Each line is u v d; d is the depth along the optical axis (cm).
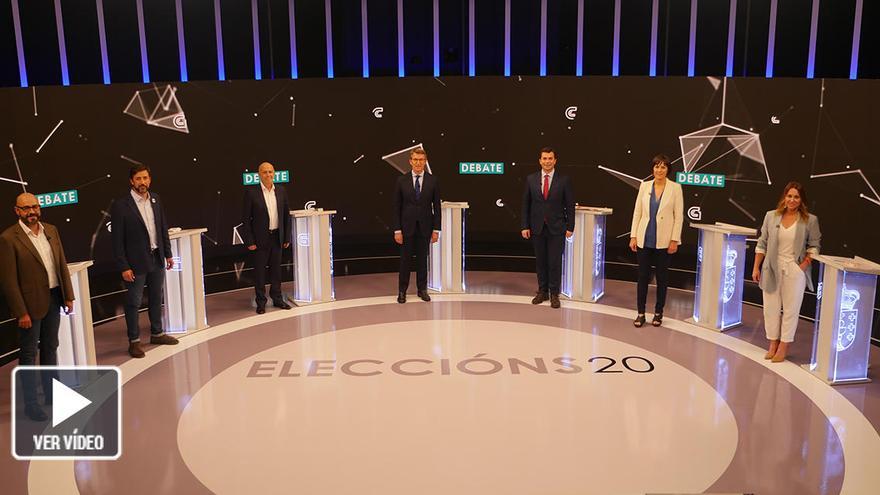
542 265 691
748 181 766
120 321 661
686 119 780
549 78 812
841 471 361
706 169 782
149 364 529
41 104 682
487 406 447
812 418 426
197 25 805
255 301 713
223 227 806
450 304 699
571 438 400
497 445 393
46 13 746
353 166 842
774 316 524
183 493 343
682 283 800
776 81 738
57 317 448
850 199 725
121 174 737
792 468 364
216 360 538
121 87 728
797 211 509
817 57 771
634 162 805
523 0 825
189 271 603
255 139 808
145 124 746
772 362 526
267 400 459
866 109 702
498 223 853
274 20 823
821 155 731
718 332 604
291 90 814
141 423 424
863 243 724
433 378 496
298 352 555
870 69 756
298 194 835
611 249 847
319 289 709
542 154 655
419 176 681
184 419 430
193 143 777
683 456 379
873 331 598
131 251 535
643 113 793
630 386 479
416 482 353
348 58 842
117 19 776
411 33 841
